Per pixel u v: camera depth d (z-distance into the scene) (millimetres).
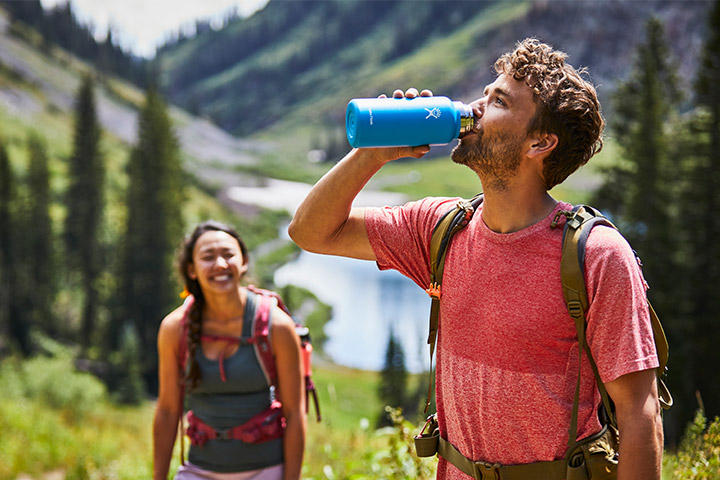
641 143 32281
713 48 30609
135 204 72875
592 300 1599
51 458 10594
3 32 171500
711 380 28031
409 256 2021
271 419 3104
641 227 31656
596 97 1721
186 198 78188
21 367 33594
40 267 74688
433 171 184875
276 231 124688
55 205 97375
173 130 75312
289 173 181000
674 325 29094
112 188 106938
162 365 3252
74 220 79375
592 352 1626
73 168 80125
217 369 3096
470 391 1781
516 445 1724
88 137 80625
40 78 157500
